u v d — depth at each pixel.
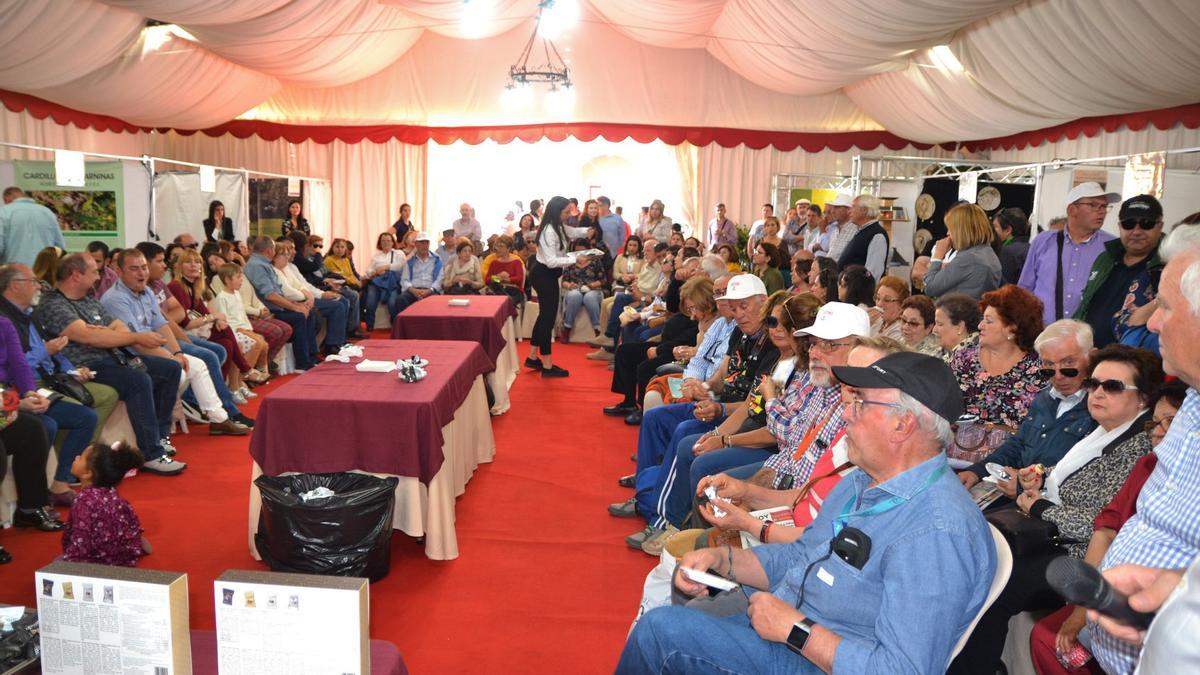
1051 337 2.86
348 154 14.62
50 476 4.43
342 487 3.69
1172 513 1.60
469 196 14.94
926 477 1.82
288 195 11.41
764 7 9.57
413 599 3.50
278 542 3.46
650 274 9.66
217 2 8.26
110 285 5.81
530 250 11.67
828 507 2.14
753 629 1.99
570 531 4.32
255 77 12.66
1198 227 1.91
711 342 4.84
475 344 5.46
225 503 4.60
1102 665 1.72
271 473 3.68
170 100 11.60
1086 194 4.23
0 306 4.22
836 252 7.86
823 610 1.91
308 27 10.41
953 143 13.12
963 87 10.16
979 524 1.78
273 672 1.42
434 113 14.52
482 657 3.05
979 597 1.76
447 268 10.68
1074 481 2.56
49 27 8.34
